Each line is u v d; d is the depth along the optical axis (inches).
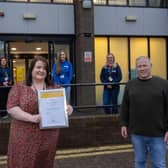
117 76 410.6
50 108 173.2
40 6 605.9
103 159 319.0
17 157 176.4
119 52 656.4
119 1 651.5
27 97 175.8
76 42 619.2
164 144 220.4
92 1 609.3
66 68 439.5
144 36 668.1
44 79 184.5
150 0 669.9
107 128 358.9
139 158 223.0
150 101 216.1
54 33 613.3
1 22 589.3
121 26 648.4
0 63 453.7
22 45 607.8
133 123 221.3
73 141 349.7
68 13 619.8
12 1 594.2
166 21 677.3
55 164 304.8
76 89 499.5
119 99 418.9
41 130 175.5
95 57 642.2
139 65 218.1
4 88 355.6
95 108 379.2
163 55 685.9
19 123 176.1
